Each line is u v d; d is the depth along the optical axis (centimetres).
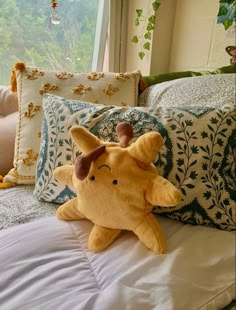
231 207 63
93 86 99
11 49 136
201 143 65
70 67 155
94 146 60
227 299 49
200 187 63
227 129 67
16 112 115
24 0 130
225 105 71
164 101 91
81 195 59
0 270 51
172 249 54
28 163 93
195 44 135
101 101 98
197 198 63
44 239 58
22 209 79
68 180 66
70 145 76
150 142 53
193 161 64
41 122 95
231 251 56
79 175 54
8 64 138
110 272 50
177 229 63
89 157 56
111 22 149
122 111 75
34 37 139
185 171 64
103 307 43
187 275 49
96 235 58
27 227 63
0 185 93
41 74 101
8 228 66
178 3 140
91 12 151
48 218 69
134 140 67
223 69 112
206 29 129
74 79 101
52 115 82
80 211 63
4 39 133
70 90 98
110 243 57
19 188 93
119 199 55
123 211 55
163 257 52
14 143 104
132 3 147
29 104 97
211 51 129
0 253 54
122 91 100
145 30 142
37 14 136
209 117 67
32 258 54
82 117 77
